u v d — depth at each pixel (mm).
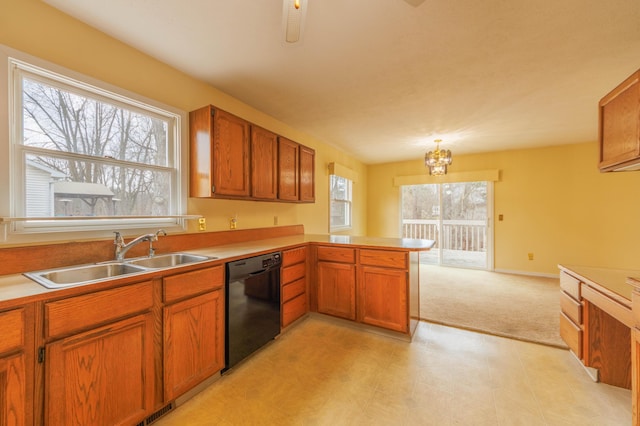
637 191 4043
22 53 1417
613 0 1433
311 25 1654
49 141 1549
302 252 2713
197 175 2201
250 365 1985
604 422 1442
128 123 1923
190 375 1601
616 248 4145
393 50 1915
